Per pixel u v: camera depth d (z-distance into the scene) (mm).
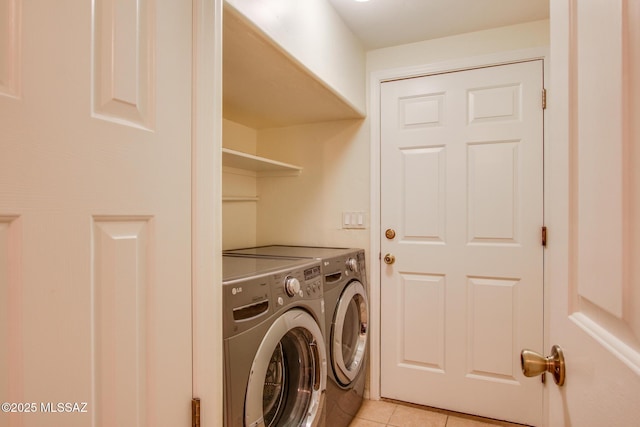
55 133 568
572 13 566
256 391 1073
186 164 831
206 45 880
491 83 2008
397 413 2057
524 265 1940
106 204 647
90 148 620
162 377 764
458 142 2072
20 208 524
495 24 1959
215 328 889
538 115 1918
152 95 746
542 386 1897
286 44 1356
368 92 2283
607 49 441
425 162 2145
